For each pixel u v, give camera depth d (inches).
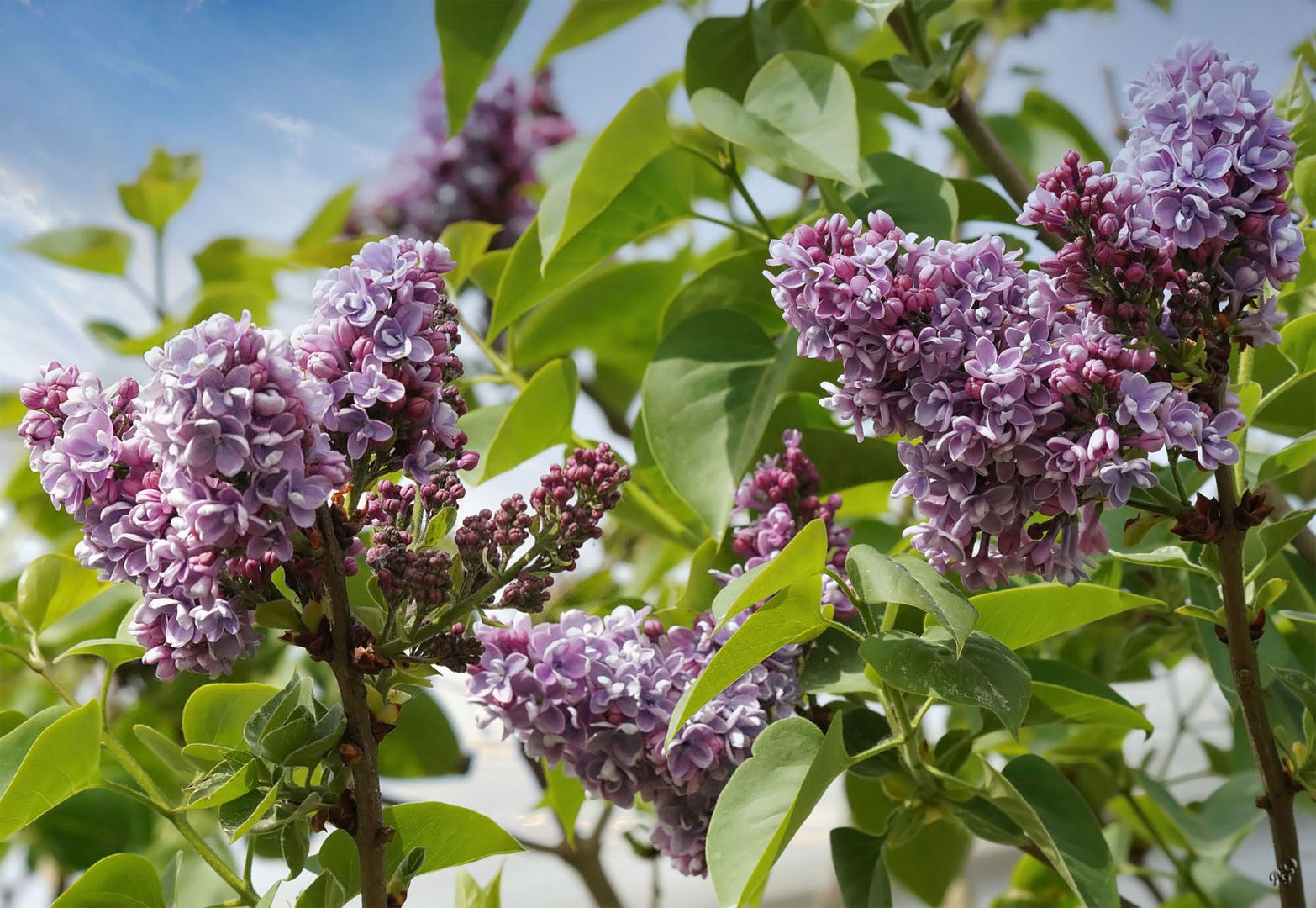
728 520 40.7
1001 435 32.3
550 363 44.4
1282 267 33.5
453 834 36.7
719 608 33.9
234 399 30.8
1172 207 33.2
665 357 43.8
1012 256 33.6
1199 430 32.6
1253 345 34.4
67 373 33.1
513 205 68.8
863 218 42.6
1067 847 37.7
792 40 50.3
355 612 34.6
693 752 36.4
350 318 32.6
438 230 68.2
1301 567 44.7
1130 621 49.6
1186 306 33.3
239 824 33.3
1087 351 32.5
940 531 33.5
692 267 56.4
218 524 31.0
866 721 39.9
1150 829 51.3
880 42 57.3
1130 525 35.5
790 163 41.0
